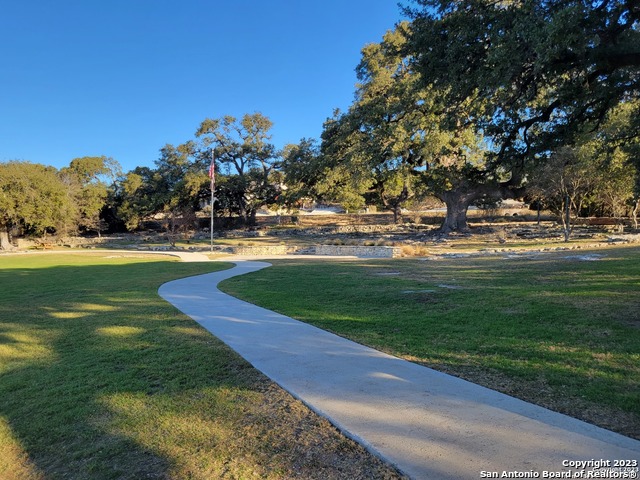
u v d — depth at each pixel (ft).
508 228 126.82
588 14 26.22
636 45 28.04
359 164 108.78
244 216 196.65
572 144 38.86
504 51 26.91
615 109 45.98
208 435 12.53
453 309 27.20
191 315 29.66
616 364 15.89
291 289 39.99
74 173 201.36
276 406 14.03
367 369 16.99
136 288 45.88
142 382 17.17
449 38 31.50
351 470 10.18
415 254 85.35
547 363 16.51
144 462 11.40
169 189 199.72
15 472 11.77
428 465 9.94
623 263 43.55
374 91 107.45
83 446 12.63
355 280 44.14
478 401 13.42
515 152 38.96
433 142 94.89
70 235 190.39
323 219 205.26
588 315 22.99
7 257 116.06
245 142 191.52
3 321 31.73
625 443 10.57
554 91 38.63
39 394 16.93
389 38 99.76
